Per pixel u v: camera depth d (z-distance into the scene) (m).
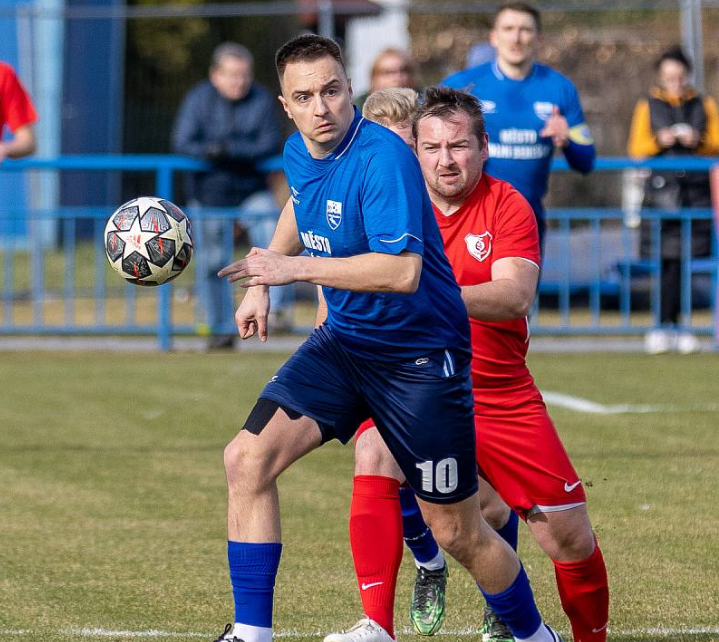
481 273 13.82
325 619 15.08
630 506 20.28
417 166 12.12
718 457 23.75
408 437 12.57
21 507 20.53
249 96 38.66
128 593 16.05
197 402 30.19
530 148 25.42
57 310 45.59
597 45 59.97
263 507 12.53
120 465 23.64
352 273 11.66
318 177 12.20
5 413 28.98
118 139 67.69
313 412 12.70
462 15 59.56
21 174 58.19
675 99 38.34
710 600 15.66
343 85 11.91
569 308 45.91
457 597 16.19
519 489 13.62
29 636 14.30
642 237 38.72
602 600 13.91
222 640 12.41
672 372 34.28
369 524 13.41
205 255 38.81
